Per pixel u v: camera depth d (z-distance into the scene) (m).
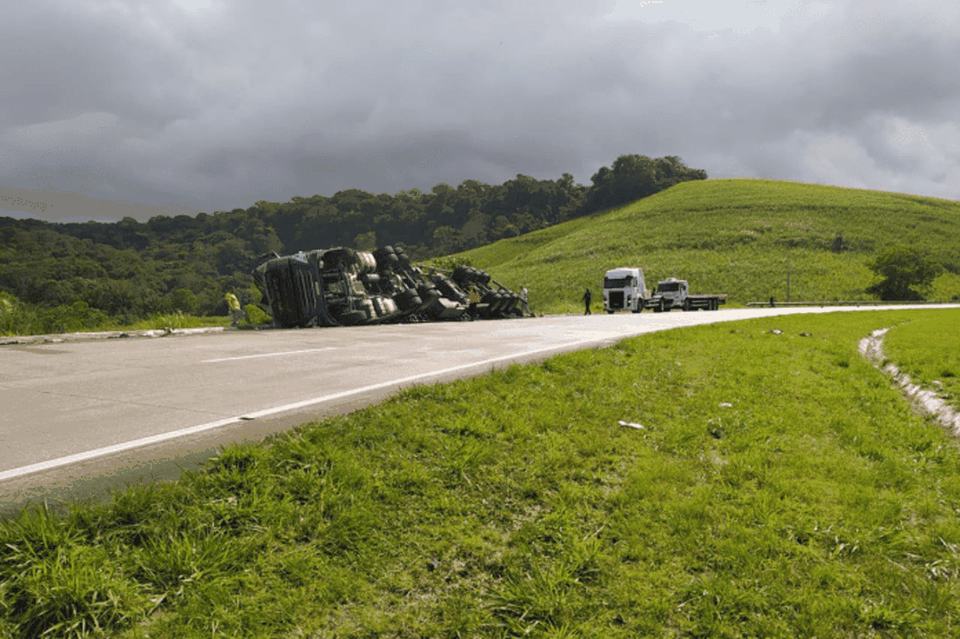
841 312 32.25
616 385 6.53
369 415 4.58
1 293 13.44
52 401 5.05
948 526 3.34
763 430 5.02
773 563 2.86
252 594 2.35
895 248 66.12
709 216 103.44
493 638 2.25
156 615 2.18
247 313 19.64
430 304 20.17
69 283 85.56
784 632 2.37
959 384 7.44
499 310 24.62
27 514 2.50
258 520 2.82
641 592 2.60
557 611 2.42
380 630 2.21
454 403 5.16
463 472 3.61
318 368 7.32
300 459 3.52
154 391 5.58
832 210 98.25
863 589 2.76
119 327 14.00
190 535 2.63
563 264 88.81
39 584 2.14
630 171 176.75
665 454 4.40
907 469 4.38
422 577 2.59
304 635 2.15
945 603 2.63
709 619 2.40
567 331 14.63
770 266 73.75
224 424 4.33
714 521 3.28
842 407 6.29
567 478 3.75
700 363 8.60
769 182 138.75
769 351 10.48
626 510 3.33
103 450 3.64
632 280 35.44
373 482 3.29
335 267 18.58
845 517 3.43
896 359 10.09
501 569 2.72
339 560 2.62
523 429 4.50
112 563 2.36
